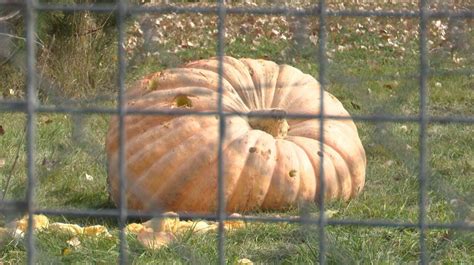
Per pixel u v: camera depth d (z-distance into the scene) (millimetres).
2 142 20094
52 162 18375
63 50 24828
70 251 13586
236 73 17719
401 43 34969
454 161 20078
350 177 17250
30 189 7547
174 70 16844
